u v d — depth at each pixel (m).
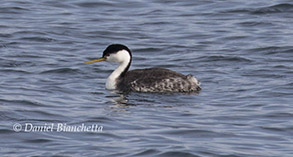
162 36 25.38
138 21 27.70
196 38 25.09
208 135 13.63
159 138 13.37
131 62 20.56
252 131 13.97
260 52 22.89
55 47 23.66
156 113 15.49
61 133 13.73
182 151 12.42
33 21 27.28
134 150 12.53
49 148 12.73
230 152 12.47
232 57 22.08
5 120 14.60
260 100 16.72
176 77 18.09
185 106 16.20
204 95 17.44
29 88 17.83
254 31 26.02
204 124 14.49
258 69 20.50
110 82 18.52
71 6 30.19
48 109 15.67
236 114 15.34
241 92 17.69
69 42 24.44
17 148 12.73
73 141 13.19
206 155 12.26
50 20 27.55
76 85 18.64
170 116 15.19
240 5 30.08
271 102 16.47
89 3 30.64
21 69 20.19
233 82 18.92
